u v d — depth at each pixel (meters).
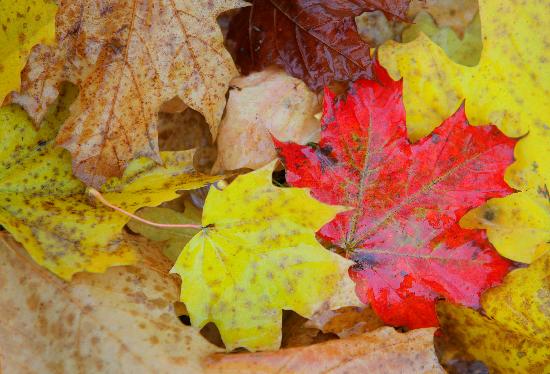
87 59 0.59
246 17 0.63
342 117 0.59
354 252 0.60
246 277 0.58
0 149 0.59
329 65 0.61
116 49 0.59
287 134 0.62
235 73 0.60
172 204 0.62
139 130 0.60
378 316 0.60
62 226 0.58
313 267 0.58
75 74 0.59
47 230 0.58
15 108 0.59
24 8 0.57
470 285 0.59
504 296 0.60
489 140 0.58
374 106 0.58
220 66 0.60
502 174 0.58
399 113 0.58
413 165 0.59
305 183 0.59
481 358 0.61
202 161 0.63
